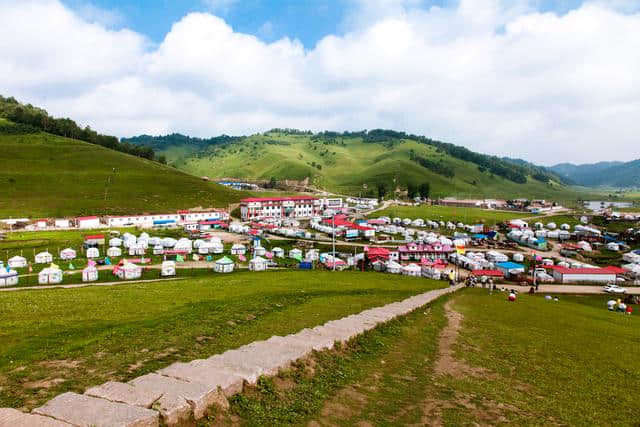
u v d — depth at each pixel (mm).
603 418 14805
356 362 19172
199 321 25906
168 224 161125
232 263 85312
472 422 13750
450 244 135000
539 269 96688
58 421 9945
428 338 25594
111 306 31766
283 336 21969
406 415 13977
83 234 128000
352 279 60312
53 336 21375
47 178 190000
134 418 10031
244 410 12516
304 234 144750
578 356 23484
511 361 21594
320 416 13133
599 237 152000
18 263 84062
